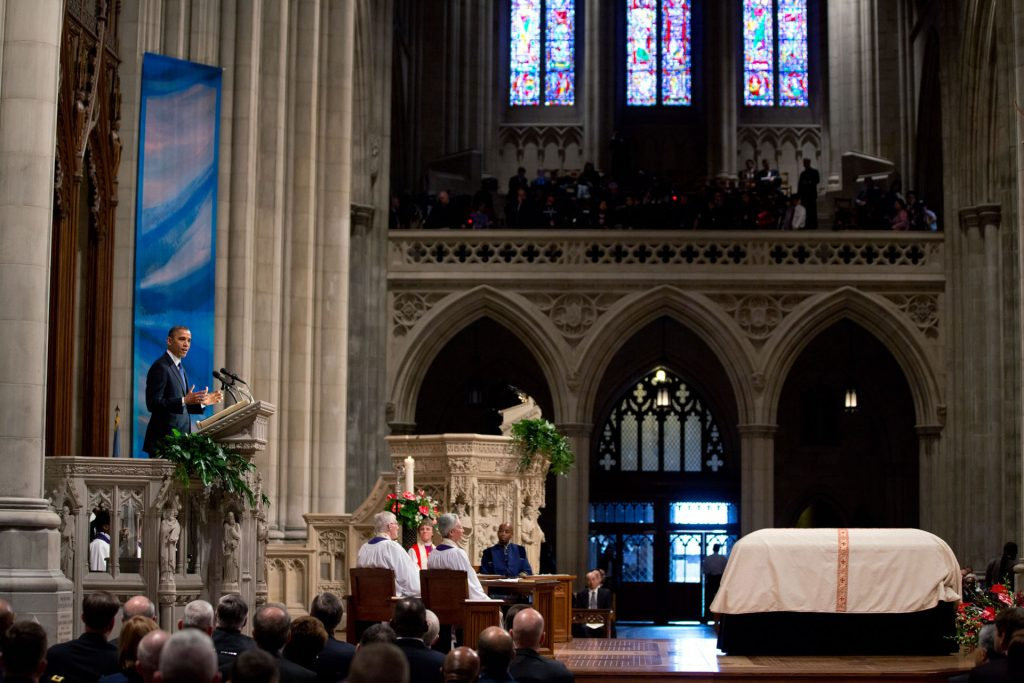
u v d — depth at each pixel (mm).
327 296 28625
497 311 37000
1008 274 34250
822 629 17391
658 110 45938
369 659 6480
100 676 9828
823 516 43562
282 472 26312
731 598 17281
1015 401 34062
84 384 21078
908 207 38281
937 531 36156
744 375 36719
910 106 42625
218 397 16969
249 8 23750
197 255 22328
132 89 22188
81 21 20328
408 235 36969
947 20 37219
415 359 36562
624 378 43031
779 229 37594
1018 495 33625
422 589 16422
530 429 21531
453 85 43469
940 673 15383
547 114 45562
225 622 10719
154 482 16203
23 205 14609
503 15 46000
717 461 43594
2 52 14805
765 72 45750
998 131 35094
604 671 15391
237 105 23484
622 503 43844
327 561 24719
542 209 37906
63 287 20031
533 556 21859
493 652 9797
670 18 46156
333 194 28812
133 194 21953
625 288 36969
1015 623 11352
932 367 36469
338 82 29047
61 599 14117
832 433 43438
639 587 43469
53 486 16047
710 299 36938
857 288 36781
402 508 19031
